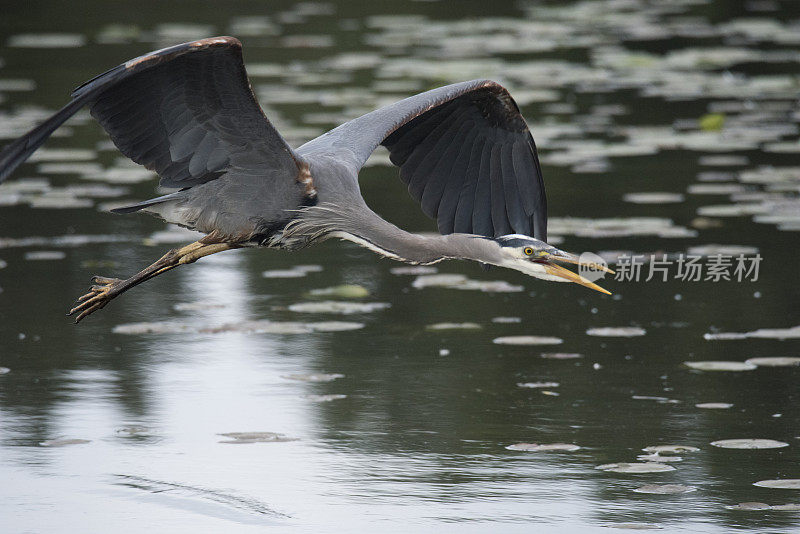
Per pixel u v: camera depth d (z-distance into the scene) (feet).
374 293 50.06
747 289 49.47
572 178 64.54
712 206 58.54
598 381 40.70
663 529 30.71
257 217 32.76
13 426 37.04
